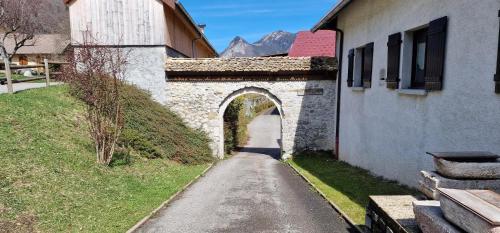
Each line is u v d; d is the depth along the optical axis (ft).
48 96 39.32
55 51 124.26
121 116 32.53
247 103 115.55
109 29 45.85
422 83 24.68
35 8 93.20
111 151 29.81
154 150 39.68
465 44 18.38
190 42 65.31
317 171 36.45
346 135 41.47
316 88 47.98
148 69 46.80
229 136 57.57
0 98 33.83
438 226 10.31
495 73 16.06
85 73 29.04
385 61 29.30
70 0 45.32
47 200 19.56
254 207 22.99
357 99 36.99
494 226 8.16
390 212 13.60
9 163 21.86
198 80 48.03
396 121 27.02
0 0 78.79
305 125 48.62
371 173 32.45
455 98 19.29
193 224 19.69
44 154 25.39
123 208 21.58
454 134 19.38
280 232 18.30
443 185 12.55
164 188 27.53
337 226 19.06
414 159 24.11
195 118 48.67
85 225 18.11
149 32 46.06
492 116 16.39
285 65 47.06
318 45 77.25
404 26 25.57
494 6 16.19
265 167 42.47
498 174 12.29
